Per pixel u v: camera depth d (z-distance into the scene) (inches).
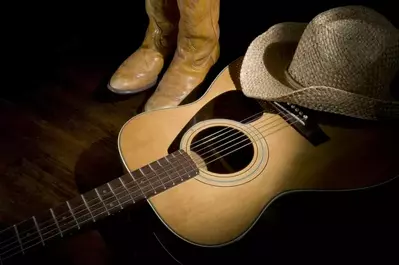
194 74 61.3
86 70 69.1
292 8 81.6
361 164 48.6
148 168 44.7
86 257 49.5
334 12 50.3
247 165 51.8
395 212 56.6
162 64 66.7
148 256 50.3
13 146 57.8
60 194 53.8
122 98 65.4
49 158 57.1
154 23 63.4
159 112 51.1
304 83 50.8
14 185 53.9
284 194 46.1
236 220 43.2
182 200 43.5
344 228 54.7
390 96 52.6
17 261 47.3
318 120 51.9
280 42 58.4
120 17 78.2
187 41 58.9
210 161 48.1
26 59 68.9
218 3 58.1
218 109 55.4
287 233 53.8
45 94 64.6
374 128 51.6
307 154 48.9
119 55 72.3
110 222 52.1
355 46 47.3
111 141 60.0
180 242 42.5
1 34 71.1
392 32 47.6
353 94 47.1
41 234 37.9
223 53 73.2
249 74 54.3
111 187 42.4
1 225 50.2
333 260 52.1
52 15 75.9
